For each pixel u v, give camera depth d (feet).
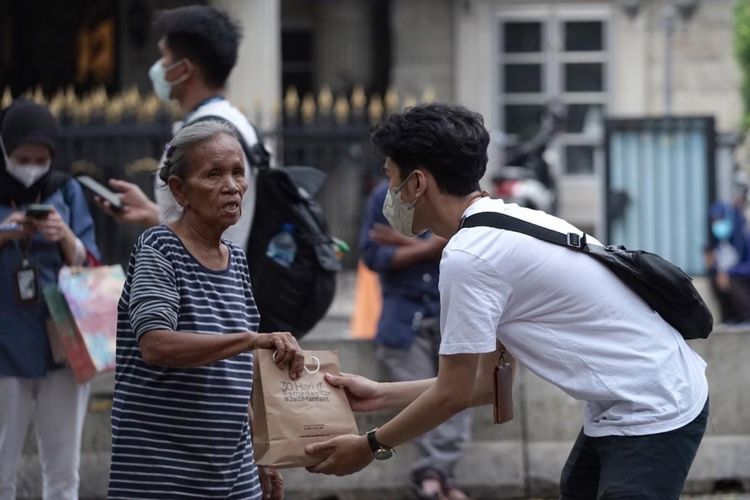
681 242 63.98
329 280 29.37
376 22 105.40
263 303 28.76
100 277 29.96
